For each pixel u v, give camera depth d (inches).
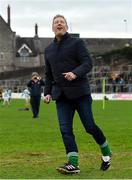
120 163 486.6
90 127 438.6
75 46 438.0
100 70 4106.8
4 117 1272.1
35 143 666.2
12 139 717.9
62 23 441.1
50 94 461.7
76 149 438.0
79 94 435.8
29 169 455.2
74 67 439.2
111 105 2048.5
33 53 5846.5
